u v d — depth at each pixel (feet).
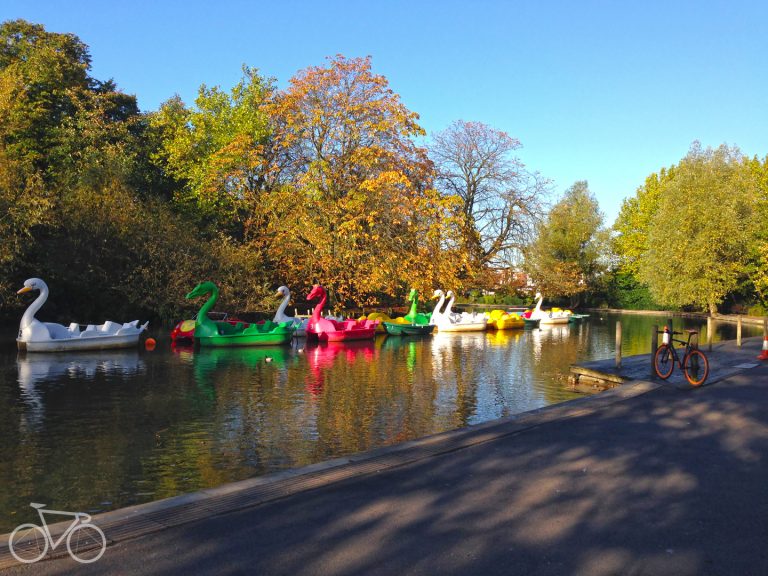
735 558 15.01
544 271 174.91
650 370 48.67
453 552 15.15
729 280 151.43
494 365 59.88
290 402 39.65
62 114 104.68
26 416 34.96
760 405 35.24
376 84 106.42
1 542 15.34
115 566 14.08
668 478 21.30
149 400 39.58
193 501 18.25
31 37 112.78
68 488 23.50
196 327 69.05
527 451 24.66
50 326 61.77
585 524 17.06
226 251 94.12
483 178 145.28
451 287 110.42
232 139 108.06
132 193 90.94
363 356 64.54
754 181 167.02
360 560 14.62
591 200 203.92
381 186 101.35
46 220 75.00
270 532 16.16
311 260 100.07
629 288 215.10
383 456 23.36
